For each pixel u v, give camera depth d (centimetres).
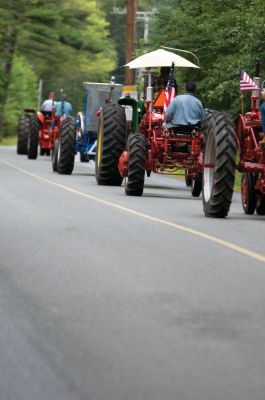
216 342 1305
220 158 2959
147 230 2539
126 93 4528
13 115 17188
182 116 3791
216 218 2972
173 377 1139
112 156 4344
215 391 1087
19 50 15738
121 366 1184
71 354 1241
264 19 5128
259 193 3116
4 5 15012
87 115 5603
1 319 1444
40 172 5300
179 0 7225
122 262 1981
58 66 17612
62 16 16525
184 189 4447
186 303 1563
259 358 1229
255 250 2186
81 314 1477
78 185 4300
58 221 2717
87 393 1075
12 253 2098
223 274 1845
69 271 1870
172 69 4028
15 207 3119
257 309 1521
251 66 5175
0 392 1084
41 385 1107
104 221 2739
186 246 2234
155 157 3897
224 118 3027
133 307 1530
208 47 6066
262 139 2995
